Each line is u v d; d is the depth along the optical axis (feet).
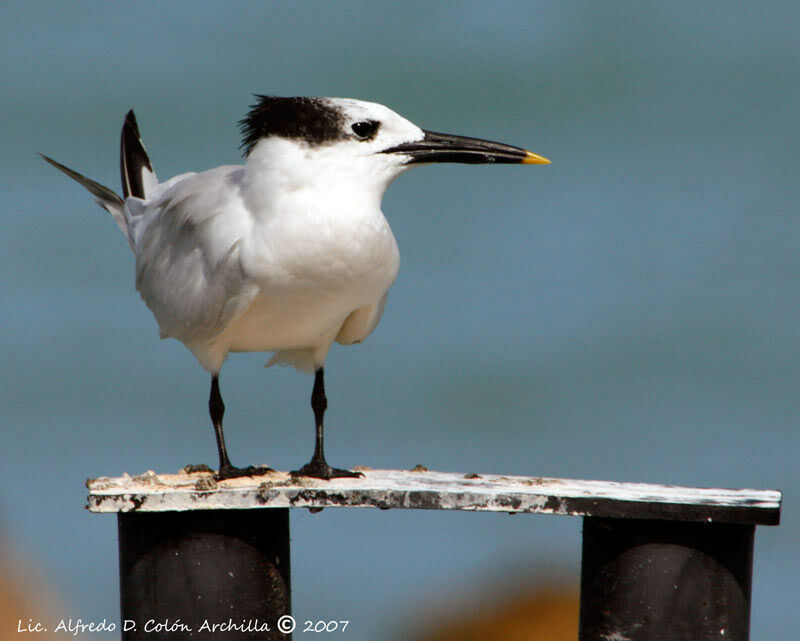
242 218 34.86
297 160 33.99
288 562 31.86
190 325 36.83
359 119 34.40
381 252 34.76
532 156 35.50
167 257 37.78
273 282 34.53
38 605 49.37
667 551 29.27
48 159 45.91
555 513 29.17
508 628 47.42
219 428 37.29
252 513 30.55
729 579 29.35
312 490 29.78
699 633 29.27
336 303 35.60
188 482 31.48
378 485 30.48
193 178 38.14
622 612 29.48
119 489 30.17
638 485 31.14
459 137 35.58
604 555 29.78
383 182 35.19
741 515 28.48
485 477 32.71
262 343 37.63
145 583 30.37
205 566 30.22
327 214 33.83
